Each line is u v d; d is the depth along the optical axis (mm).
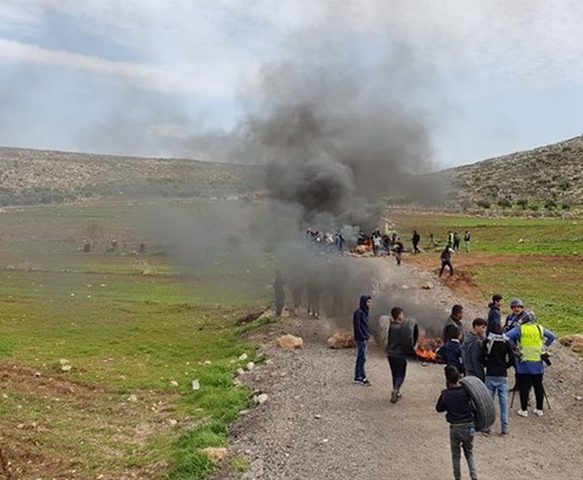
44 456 12594
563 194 113750
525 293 32219
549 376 15719
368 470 10156
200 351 23203
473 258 45531
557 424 12273
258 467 10523
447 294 28031
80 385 18312
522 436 11594
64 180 132500
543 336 12781
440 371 16141
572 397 14086
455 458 9445
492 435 11602
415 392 14344
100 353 23250
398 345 13539
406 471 10062
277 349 19609
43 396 16953
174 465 11438
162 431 14148
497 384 11594
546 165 146500
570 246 51250
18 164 147000
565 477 9812
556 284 35188
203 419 14320
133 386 18156
